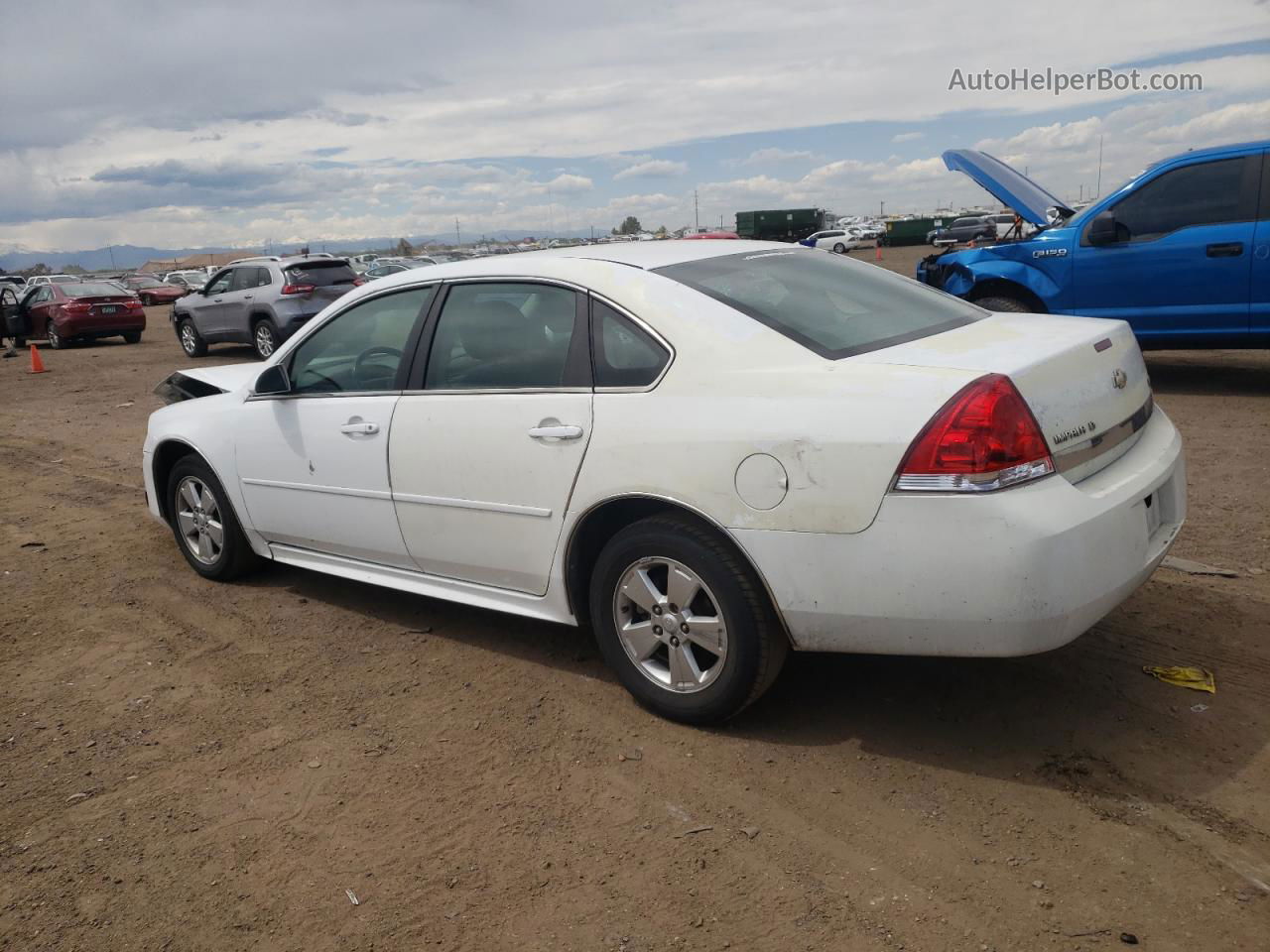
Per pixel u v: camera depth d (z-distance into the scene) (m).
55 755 3.51
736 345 3.20
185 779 3.30
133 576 5.45
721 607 3.17
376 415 4.12
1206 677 3.49
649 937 2.42
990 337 3.29
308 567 4.76
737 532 3.08
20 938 2.56
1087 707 3.36
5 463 8.99
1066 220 8.98
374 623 4.58
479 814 2.99
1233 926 2.32
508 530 3.73
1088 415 3.02
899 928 2.39
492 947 2.43
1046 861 2.60
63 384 15.05
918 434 2.78
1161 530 3.29
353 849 2.86
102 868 2.84
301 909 2.61
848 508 2.88
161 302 42.25
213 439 4.93
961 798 2.90
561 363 3.55
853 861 2.65
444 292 4.01
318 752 3.43
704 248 3.92
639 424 3.28
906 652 2.95
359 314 4.32
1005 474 2.73
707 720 3.35
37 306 21.48
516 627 4.43
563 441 3.48
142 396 13.23
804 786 3.02
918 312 3.65
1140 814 2.77
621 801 3.01
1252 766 2.96
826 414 2.93
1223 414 7.77
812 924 2.43
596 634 3.58
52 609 5.00
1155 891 2.46
